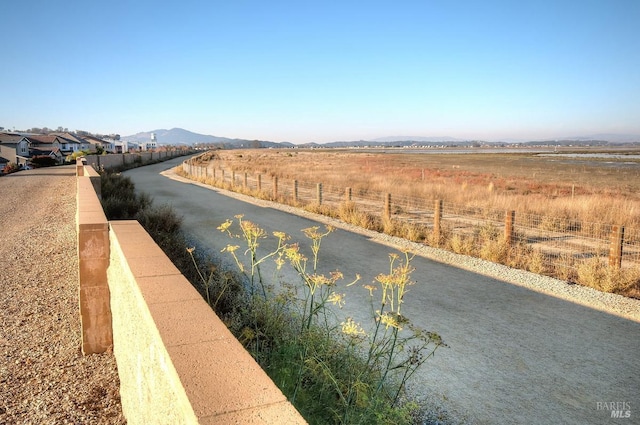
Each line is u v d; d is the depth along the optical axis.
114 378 4.57
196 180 32.22
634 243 11.82
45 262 8.82
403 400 4.16
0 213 15.03
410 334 5.79
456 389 4.49
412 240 11.98
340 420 2.69
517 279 8.43
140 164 52.25
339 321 6.02
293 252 3.73
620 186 27.56
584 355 5.28
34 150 96.25
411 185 24.98
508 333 5.91
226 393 1.54
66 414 3.92
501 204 17.33
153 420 2.25
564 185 27.00
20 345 5.25
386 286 3.30
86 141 122.75
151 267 3.30
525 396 4.39
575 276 8.73
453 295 7.45
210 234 12.17
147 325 2.43
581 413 4.11
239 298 5.63
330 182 28.45
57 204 17.08
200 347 1.92
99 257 5.05
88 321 5.06
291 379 3.01
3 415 3.87
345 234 12.73
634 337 5.81
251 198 21.34
